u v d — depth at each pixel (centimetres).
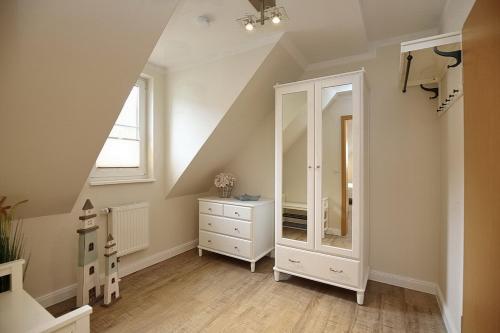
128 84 162
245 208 271
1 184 163
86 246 198
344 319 185
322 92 218
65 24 120
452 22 170
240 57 241
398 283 233
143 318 185
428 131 222
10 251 157
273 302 207
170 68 288
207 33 216
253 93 259
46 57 125
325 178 218
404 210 232
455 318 161
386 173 240
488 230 87
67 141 167
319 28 211
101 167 240
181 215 326
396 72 236
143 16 137
